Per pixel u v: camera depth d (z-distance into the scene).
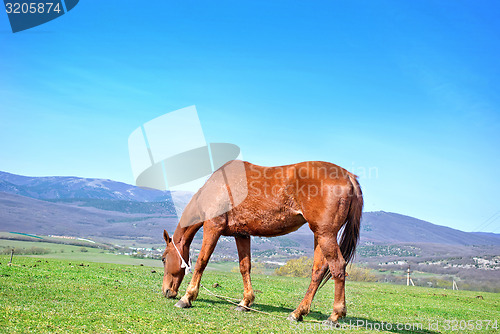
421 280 32.66
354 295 11.90
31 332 4.22
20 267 10.12
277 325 5.85
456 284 31.66
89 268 11.94
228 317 6.16
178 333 4.84
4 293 6.14
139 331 4.73
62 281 8.19
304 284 13.55
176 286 7.46
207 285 10.49
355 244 6.43
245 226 6.82
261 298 8.98
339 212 6.23
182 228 7.37
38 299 5.95
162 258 7.68
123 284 8.73
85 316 5.17
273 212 6.55
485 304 12.45
